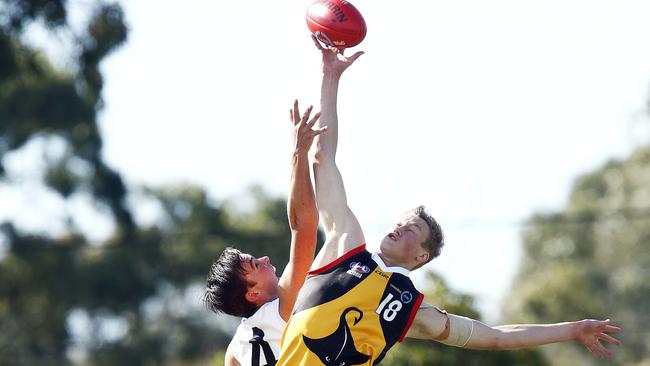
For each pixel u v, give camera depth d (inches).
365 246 916.6
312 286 895.1
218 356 2783.0
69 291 4714.6
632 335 5595.5
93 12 2967.5
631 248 6166.3
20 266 4682.6
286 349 883.4
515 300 5118.1
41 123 4099.4
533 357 2158.0
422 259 918.4
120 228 4849.9
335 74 1003.3
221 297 982.4
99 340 4822.8
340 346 869.2
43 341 4719.5
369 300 881.5
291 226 970.7
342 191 947.3
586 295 5201.8
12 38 3014.3
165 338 4955.7
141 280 4783.5
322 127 970.1
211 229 4832.7
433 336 909.2
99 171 4753.9
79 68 3019.2
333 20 1000.9
